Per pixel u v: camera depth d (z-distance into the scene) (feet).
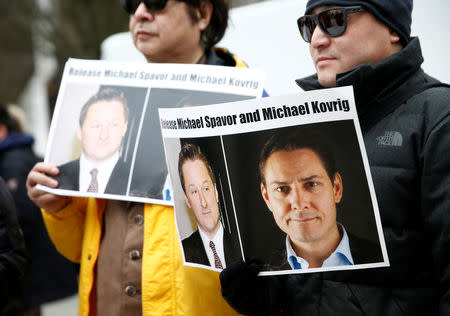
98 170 6.07
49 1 26.43
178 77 6.02
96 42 24.35
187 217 5.28
